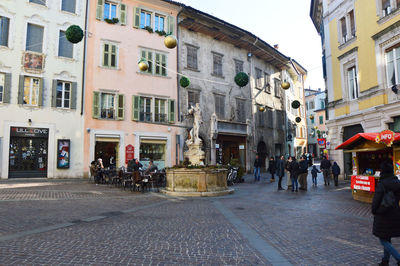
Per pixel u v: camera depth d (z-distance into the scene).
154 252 4.94
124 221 7.34
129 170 16.05
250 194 12.90
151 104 23.44
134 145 22.22
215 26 26.91
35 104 18.98
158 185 16.17
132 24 23.14
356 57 17.75
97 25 21.66
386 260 4.25
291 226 6.86
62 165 19.25
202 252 4.97
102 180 17.22
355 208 9.28
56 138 19.34
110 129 21.39
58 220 7.32
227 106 28.05
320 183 18.31
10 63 18.23
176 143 24.16
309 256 4.79
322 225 6.96
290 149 38.22
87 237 5.79
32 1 19.33
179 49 25.22
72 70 20.36
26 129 18.39
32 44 19.22
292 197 11.93
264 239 5.78
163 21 24.86
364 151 12.20
